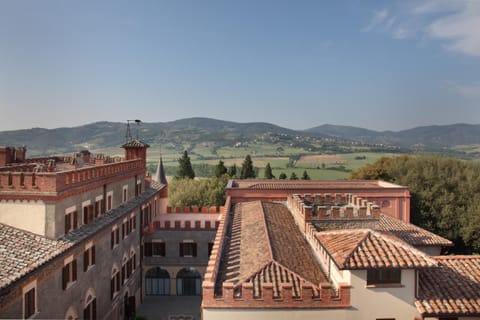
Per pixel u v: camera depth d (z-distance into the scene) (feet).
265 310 66.74
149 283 164.76
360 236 74.90
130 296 138.41
